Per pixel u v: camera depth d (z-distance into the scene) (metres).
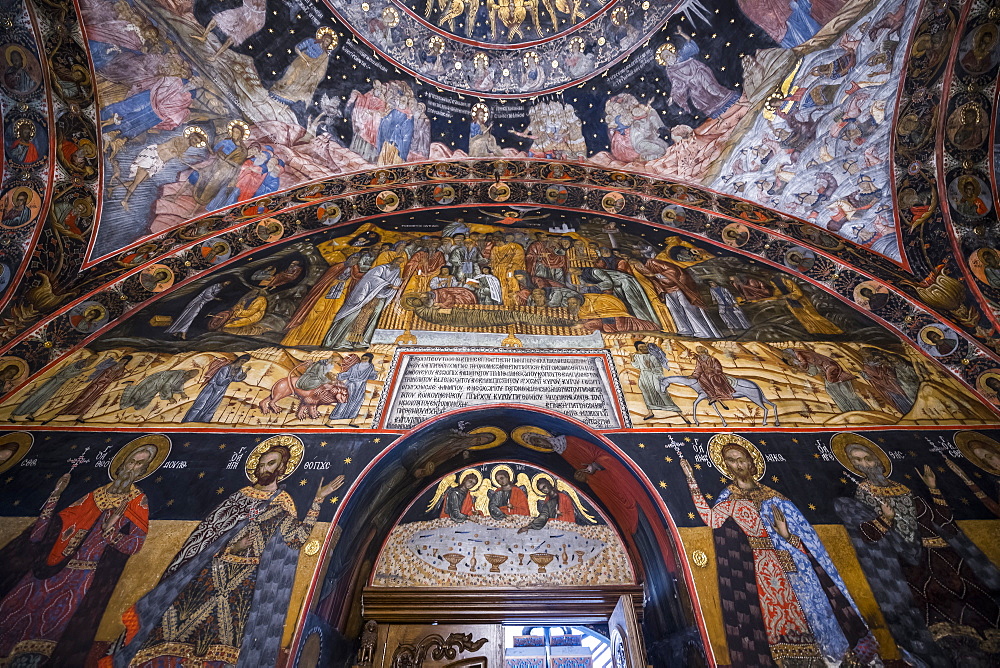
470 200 8.11
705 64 7.20
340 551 4.52
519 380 5.62
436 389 5.47
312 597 3.98
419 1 7.04
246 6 6.45
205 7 6.29
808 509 4.63
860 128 6.81
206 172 6.75
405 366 5.69
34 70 5.57
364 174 7.60
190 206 6.60
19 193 5.45
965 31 5.91
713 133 7.48
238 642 3.73
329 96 7.23
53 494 4.32
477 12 7.24
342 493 4.55
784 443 5.11
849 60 6.62
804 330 6.33
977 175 6.06
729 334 6.28
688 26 7.07
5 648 3.52
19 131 5.49
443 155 7.85
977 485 4.71
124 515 4.29
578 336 6.18
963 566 4.23
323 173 7.42
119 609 3.80
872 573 4.24
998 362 5.51
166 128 6.50
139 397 5.12
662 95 7.48
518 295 6.77
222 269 6.61
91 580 3.92
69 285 5.61
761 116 7.23
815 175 7.11
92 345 5.50
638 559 5.41
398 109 7.53
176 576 4.00
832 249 6.90
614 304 6.68
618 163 7.89
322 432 5.01
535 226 7.98
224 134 6.85
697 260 7.39
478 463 6.10
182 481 4.54
